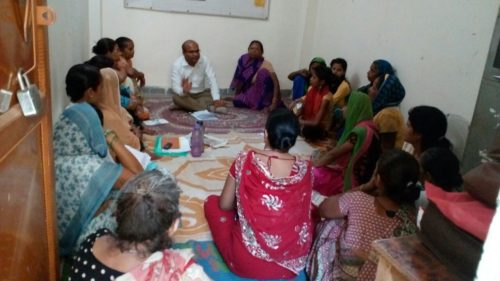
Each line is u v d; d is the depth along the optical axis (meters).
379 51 3.81
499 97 2.28
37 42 1.04
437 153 1.80
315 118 3.82
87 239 1.08
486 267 0.62
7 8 0.81
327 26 4.80
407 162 1.59
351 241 1.66
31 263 1.03
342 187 2.64
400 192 1.59
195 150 3.14
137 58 4.84
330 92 3.94
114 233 1.04
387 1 3.67
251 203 1.72
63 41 2.65
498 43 2.27
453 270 0.81
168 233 1.05
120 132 2.53
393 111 2.93
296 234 1.76
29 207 1.00
